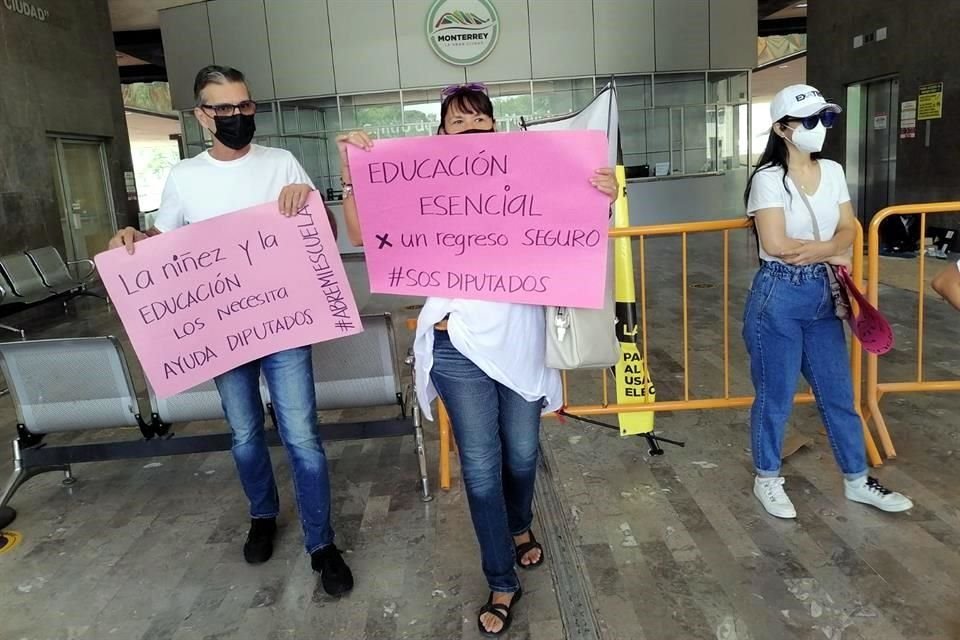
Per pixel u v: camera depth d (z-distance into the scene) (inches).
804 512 110.5
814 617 86.2
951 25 307.4
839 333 105.7
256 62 533.0
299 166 100.2
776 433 108.6
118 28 618.5
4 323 314.8
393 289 83.9
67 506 129.4
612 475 127.6
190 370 96.1
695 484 122.5
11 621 95.4
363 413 172.9
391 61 528.1
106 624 93.7
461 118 80.9
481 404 81.3
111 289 92.7
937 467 122.9
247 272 93.8
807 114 93.4
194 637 89.9
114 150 473.4
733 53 550.3
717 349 205.6
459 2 517.7
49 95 398.3
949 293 71.2
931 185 326.3
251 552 105.7
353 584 98.1
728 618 87.0
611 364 86.3
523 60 530.3
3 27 358.9
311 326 95.6
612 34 530.3
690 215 549.3
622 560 100.7
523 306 83.0
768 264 103.3
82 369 118.5
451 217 80.4
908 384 130.7
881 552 98.5
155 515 124.1
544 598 93.1
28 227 365.1
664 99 560.1
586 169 77.0
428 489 122.6
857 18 371.9
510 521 96.7
